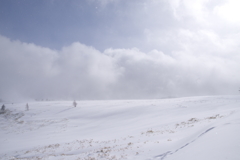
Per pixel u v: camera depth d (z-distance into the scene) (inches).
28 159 551.8
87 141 873.5
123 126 1375.5
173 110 1736.0
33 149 837.8
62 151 671.8
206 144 323.9
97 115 2214.6
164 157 335.9
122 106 2687.0
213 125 480.4
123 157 407.2
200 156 269.9
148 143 550.3
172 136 640.4
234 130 361.4
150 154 400.8
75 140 979.3
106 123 1697.8
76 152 612.1
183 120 1112.2
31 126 1871.3
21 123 2036.2
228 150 259.6
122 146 570.6
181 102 2240.4
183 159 281.0
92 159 417.4
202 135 409.4
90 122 1907.0
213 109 1455.5
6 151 904.3
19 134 1540.4
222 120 532.7
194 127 737.0
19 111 2812.5
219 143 303.9
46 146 861.2
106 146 647.1
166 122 1174.3
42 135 1408.7
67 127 1721.2
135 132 987.9
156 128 997.8
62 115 2431.1
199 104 1836.9
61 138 1163.9
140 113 1911.9
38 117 2337.6
